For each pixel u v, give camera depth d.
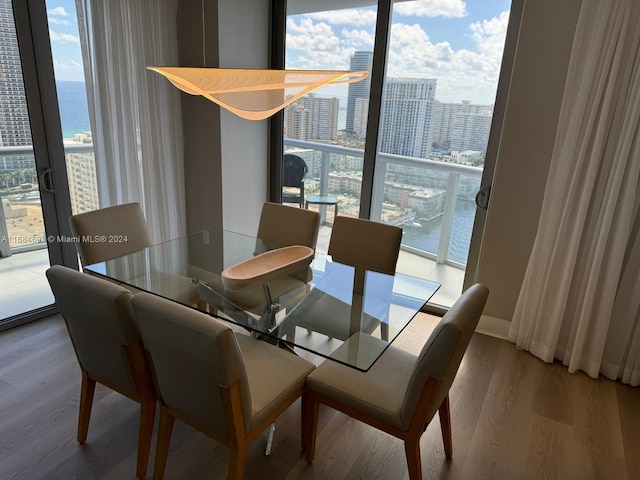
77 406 2.18
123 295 1.48
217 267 2.40
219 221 3.62
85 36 2.77
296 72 1.63
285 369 1.78
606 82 2.25
